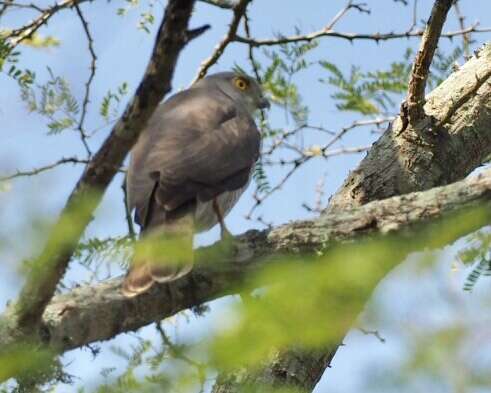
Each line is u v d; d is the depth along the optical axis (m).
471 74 11.37
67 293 7.66
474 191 7.45
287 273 5.20
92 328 7.63
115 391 5.04
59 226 5.23
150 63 5.97
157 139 9.95
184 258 7.04
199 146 9.97
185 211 9.27
